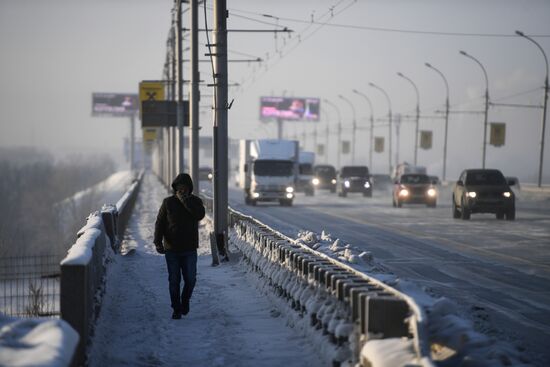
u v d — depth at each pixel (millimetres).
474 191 109125
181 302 36781
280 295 36094
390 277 29719
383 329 21469
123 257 60094
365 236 82125
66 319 22750
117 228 63906
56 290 43344
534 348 28312
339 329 23750
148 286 44781
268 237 43250
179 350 28234
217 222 58469
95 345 26531
